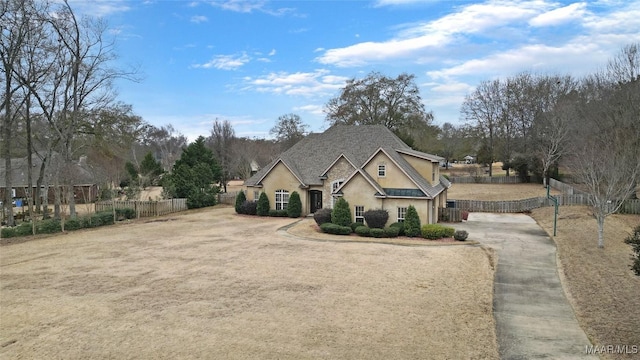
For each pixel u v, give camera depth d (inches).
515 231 1163.9
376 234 1058.1
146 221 1430.9
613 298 585.0
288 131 3373.5
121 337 469.1
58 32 1307.8
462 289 637.3
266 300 585.9
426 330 486.0
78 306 568.7
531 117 2497.5
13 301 593.0
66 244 1025.5
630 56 1647.4
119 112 1587.1
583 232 1086.4
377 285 655.1
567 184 1977.1
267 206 1473.9
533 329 491.2
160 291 629.3
